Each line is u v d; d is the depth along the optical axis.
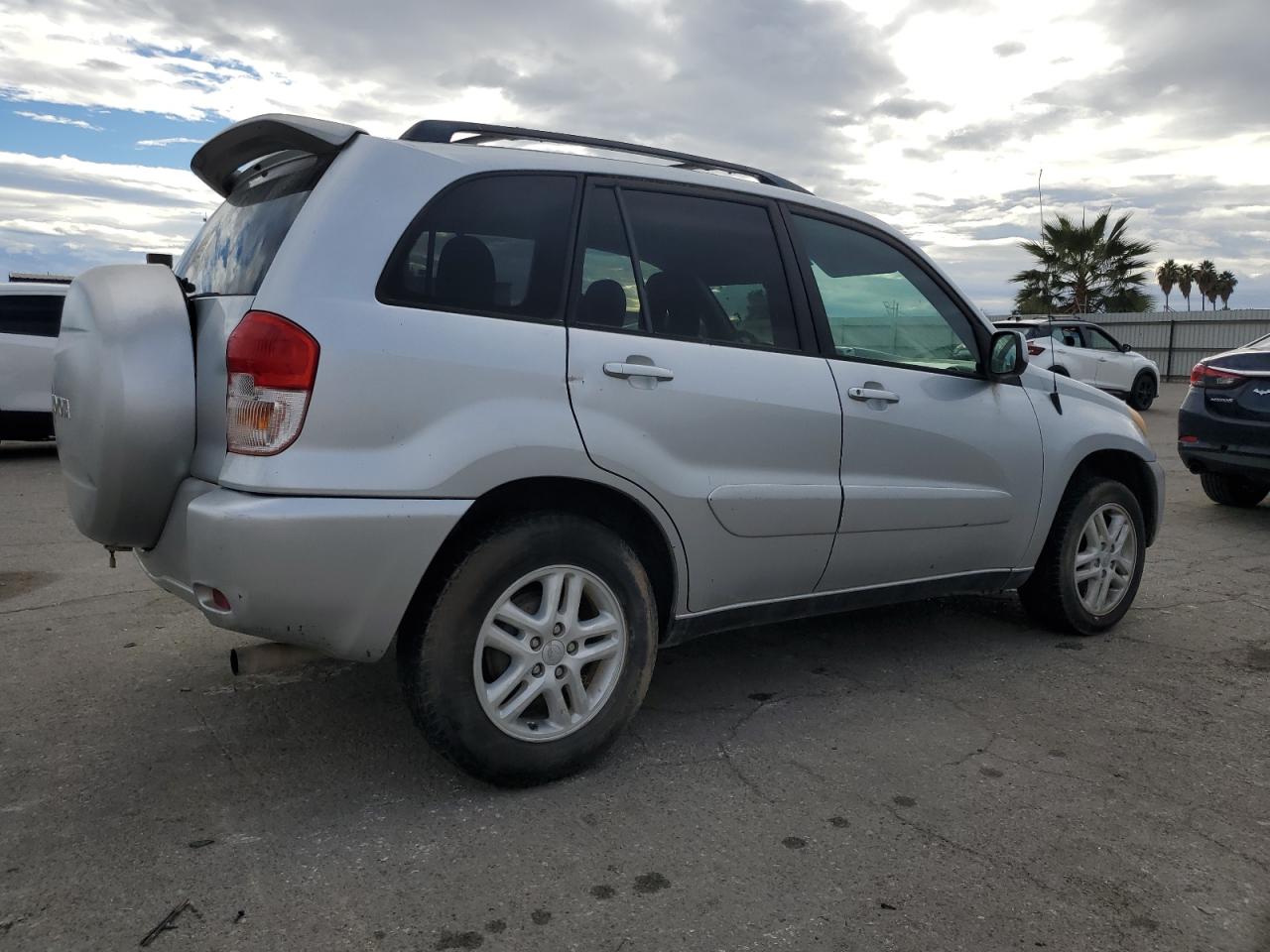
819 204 3.73
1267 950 2.21
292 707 3.51
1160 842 2.68
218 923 2.22
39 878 2.40
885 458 3.64
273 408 2.47
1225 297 66.00
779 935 2.22
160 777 2.95
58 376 2.99
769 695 3.74
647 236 3.19
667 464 3.04
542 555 2.80
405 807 2.79
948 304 4.04
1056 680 3.96
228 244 3.05
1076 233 30.19
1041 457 4.20
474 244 2.83
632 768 3.08
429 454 2.61
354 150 2.76
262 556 2.44
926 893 2.40
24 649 4.13
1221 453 7.47
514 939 2.19
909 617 4.85
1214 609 5.07
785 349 3.44
